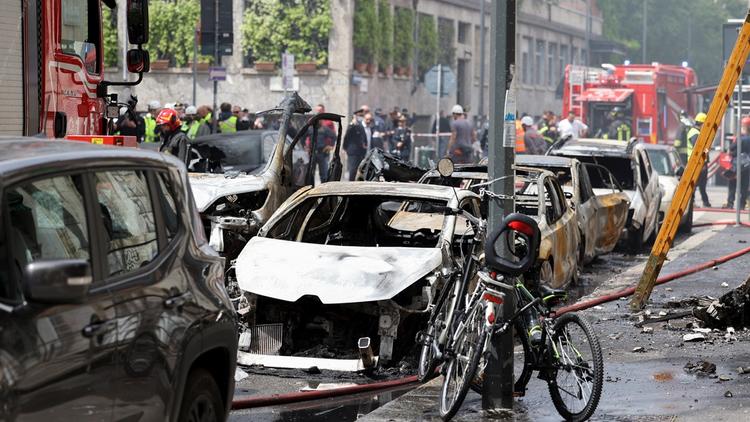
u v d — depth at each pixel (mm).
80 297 8266
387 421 14484
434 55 83500
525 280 15227
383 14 75375
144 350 9570
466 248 20156
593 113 77938
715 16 152875
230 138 29219
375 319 18344
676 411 14938
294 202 20141
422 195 19859
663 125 79750
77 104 19141
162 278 10109
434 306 16938
